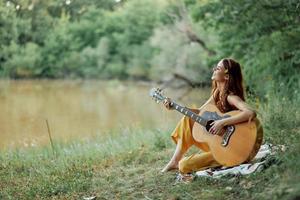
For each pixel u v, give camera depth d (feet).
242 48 41.57
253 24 38.24
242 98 18.13
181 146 19.13
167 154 23.24
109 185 18.97
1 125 53.42
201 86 51.67
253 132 17.31
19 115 63.16
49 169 22.93
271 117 24.31
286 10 34.50
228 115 17.71
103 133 43.11
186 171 18.38
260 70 38.81
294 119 23.56
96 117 63.21
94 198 17.54
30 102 79.10
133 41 130.41
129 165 22.04
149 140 28.55
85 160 24.04
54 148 29.71
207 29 52.31
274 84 36.19
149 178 19.04
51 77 116.67
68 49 121.29
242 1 37.50
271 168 16.48
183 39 80.64
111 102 81.97
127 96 91.91
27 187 20.07
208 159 18.30
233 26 41.50
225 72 17.89
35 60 108.68
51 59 114.62
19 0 52.44
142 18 130.62
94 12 126.21
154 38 96.63
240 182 16.55
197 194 16.40
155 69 101.96
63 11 58.08
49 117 61.72
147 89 104.42
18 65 103.50
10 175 22.94
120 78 129.18
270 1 35.42
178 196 16.37
